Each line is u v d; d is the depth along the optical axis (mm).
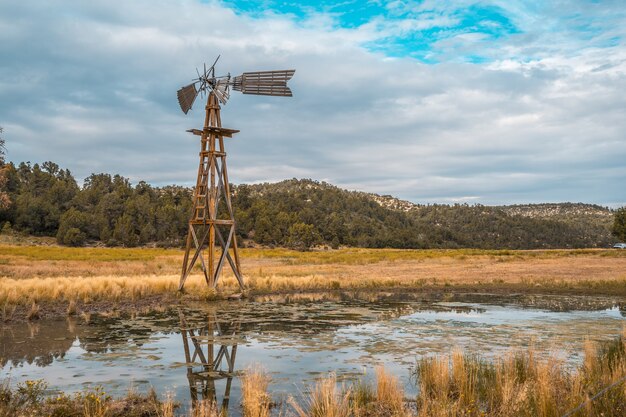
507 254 71938
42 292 22203
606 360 9930
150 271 40844
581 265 44062
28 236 114438
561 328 16797
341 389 9750
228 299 25109
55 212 122688
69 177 182625
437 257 64750
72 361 12234
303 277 32531
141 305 22203
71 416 8062
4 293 20719
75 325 17156
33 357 12609
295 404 8219
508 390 8109
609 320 18516
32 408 8141
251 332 16203
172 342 14562
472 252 84812
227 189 27906
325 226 149375
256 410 7918
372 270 43500
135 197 146500
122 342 14484
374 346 14047
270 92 27844
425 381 9688
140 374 11109
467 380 9234
